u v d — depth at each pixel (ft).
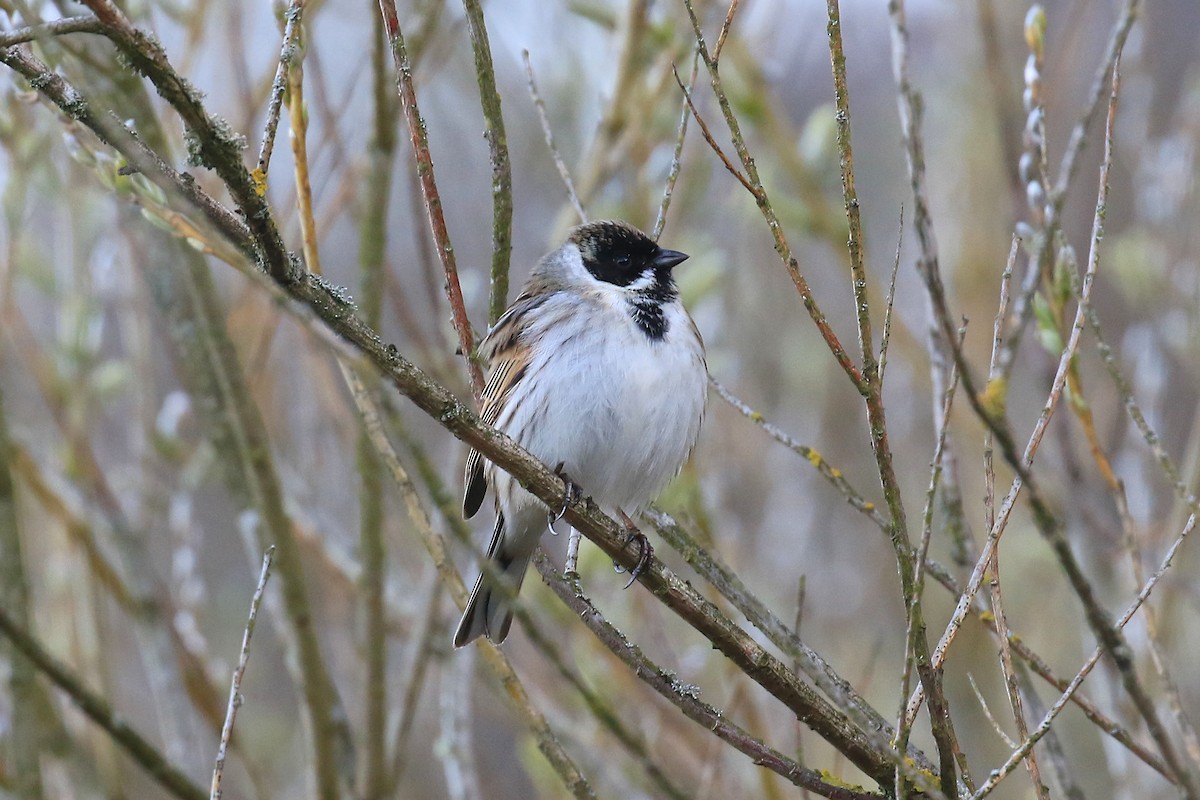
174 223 20.43
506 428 31.65
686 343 31.63
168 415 39.83
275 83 20.83
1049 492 40.42
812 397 48.91
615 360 30.91
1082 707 23.06
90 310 39.47
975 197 48.83
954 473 26.12
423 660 35.35
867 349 19.85
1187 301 37.55
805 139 39.60
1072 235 48.78
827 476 24.36
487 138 27.71
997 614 20.67
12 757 34.17
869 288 44.06
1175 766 16.96
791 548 47.29
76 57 29.99
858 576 48.01
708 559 25.07
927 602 46.16
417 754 46.14
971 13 49.62
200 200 20.68
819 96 56.24
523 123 45.47
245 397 33.81
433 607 35.45
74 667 37.96
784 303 49.78
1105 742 33.12
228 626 50.57
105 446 46.39
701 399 31.83
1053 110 46.42
